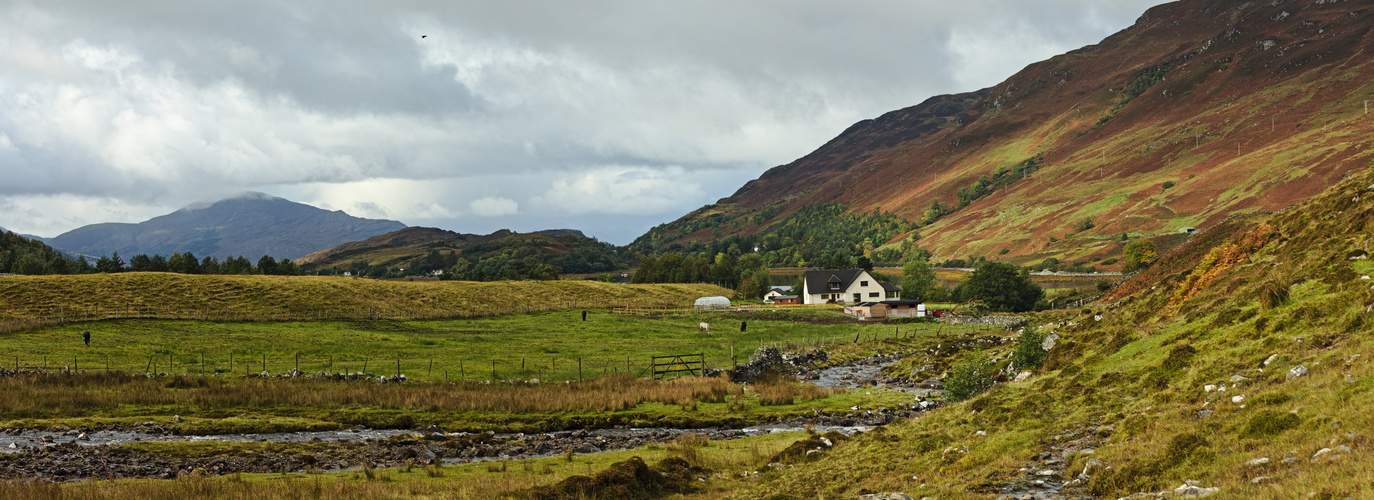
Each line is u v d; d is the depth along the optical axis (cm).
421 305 10738
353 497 2288
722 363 6662
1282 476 1372
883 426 3177
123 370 5191
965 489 1838
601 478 2278
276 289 10238
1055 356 4178
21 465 2678
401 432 3656
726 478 2567
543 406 4319
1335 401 1614
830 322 10631
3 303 8194
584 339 8144
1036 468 1953
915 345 8394
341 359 6178
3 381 4200
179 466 2803
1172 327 3381
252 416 3816
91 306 8475
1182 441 1722
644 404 4550
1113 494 1627
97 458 2825
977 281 13838
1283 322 2470
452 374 5553
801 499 2069
